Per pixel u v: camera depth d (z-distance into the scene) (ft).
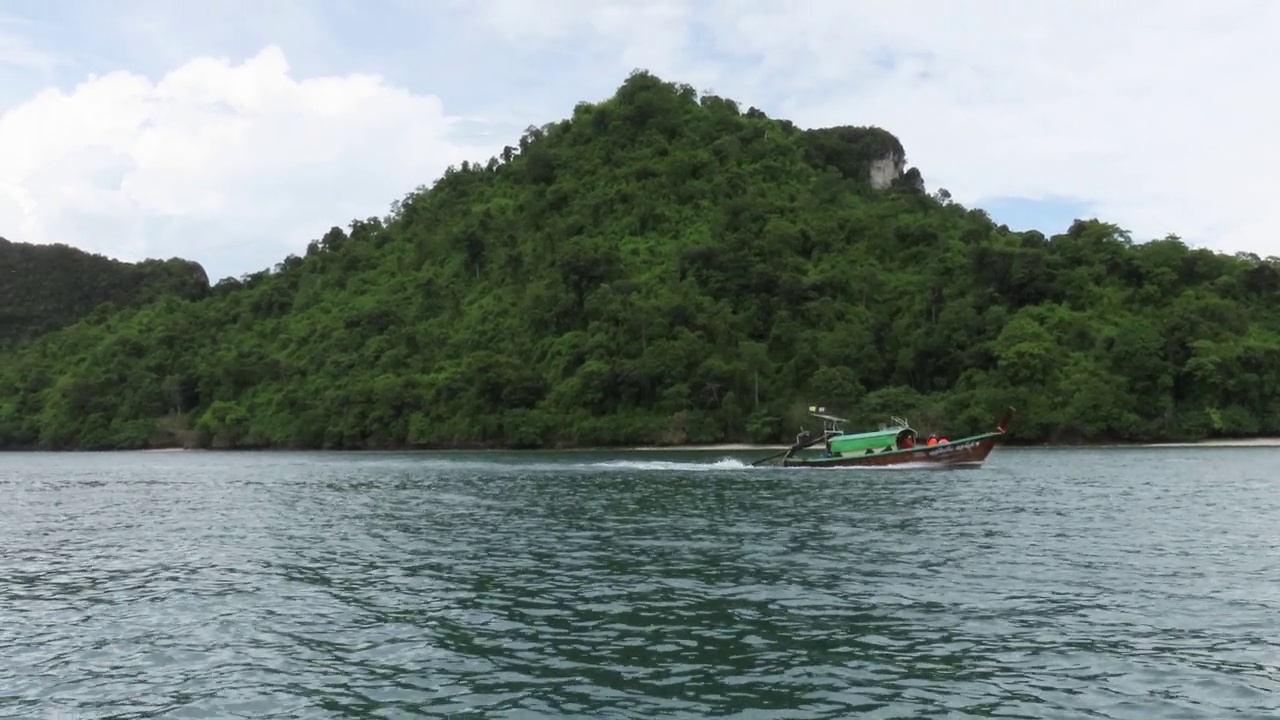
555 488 141.18
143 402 450.30
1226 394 295.69
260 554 78.84
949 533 82.74
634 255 461.78
